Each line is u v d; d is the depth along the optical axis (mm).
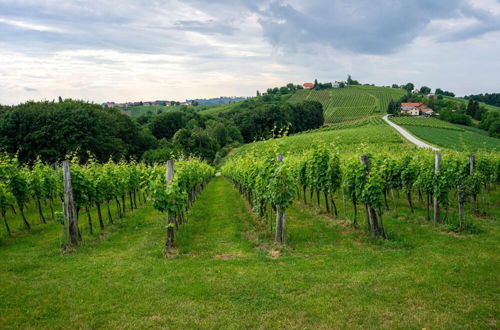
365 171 10531
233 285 6605
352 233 10594
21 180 12688
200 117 99500
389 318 5219
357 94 189250
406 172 14141
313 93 197625
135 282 6922
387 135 63719
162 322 5285
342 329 4953
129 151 58125
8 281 7070
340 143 56406
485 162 15914
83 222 14117
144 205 19703
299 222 12766
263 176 11219
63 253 9234
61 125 41219
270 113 94625
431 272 6949
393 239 9727
